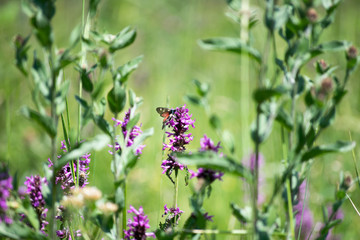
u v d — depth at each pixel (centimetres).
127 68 102
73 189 107
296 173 106
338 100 102
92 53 101
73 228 108
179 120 109
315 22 100
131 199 148
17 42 99
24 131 166
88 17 106
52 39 98
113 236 103
